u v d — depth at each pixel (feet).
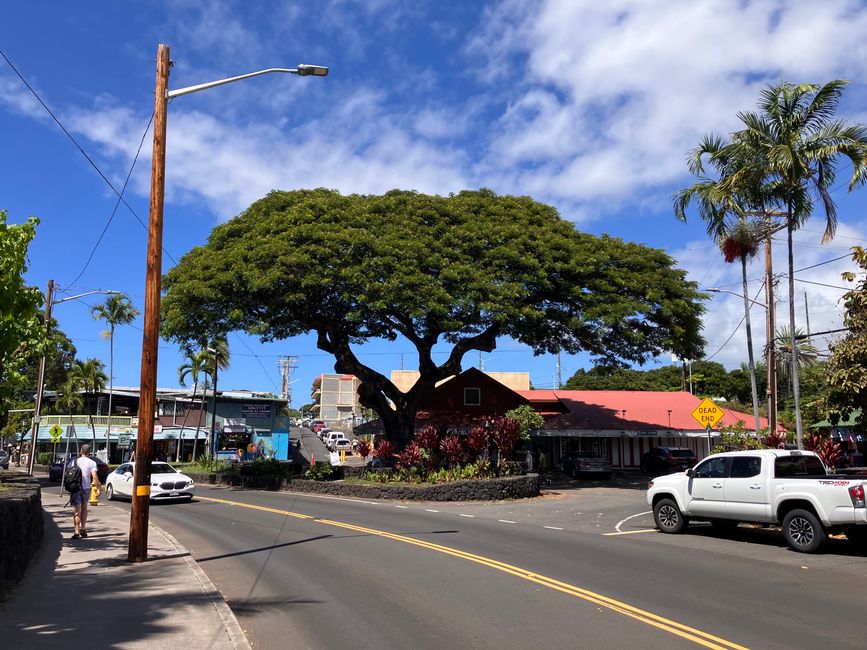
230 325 91.30
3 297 33.04
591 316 84.28
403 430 101.71
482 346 99.35
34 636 21.53
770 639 21.70
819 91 58.59
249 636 22.49
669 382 250.98
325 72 39.60
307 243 82.48
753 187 62.95
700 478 46.29
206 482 116.88
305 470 104.78
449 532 48.37
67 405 184.65
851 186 56.90
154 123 37.91
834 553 39.17
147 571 33.17
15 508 30.12
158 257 37.45
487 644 21.26
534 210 96.37
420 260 83.56
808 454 43.75
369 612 25.43
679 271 95.20
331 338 101.09
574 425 127.24
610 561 36.09
